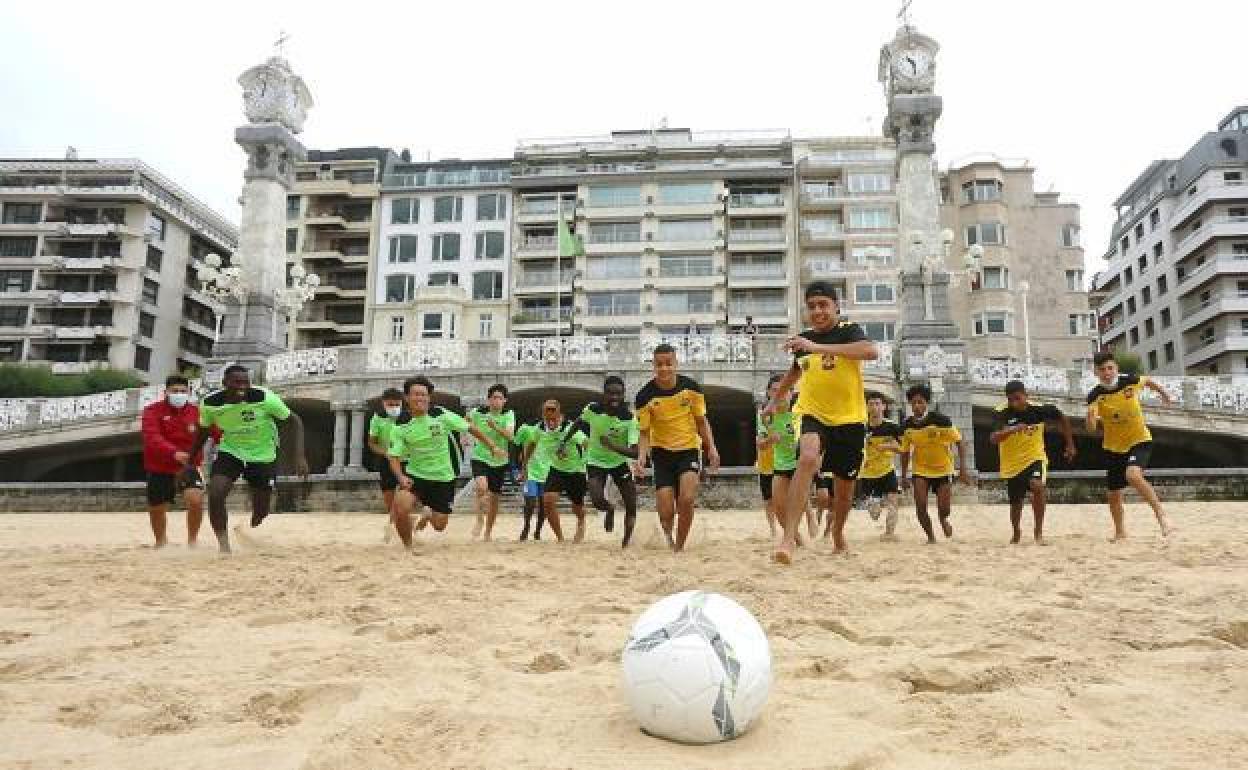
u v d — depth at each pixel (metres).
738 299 55.03
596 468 9.78
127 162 60.31
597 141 59.66
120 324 57.78
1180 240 59.88
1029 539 10.09
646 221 55.94
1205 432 26.95
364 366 28.08
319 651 4.09
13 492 24.06
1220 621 4.29
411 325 55.22
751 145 57.66
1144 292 64.75
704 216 55.72
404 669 3.69
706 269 55.47
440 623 4.68
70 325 58.09
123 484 24.05
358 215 59.84
